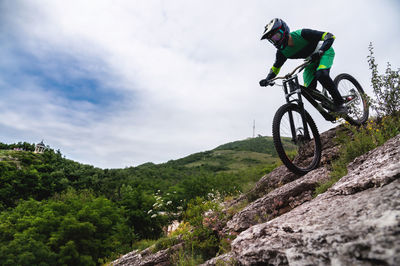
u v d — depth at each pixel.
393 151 1.91
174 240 4.72
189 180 41.88
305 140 3.16
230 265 1.94
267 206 3.43
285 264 1.16
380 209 1.06
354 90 3.87
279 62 3.55
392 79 3.49
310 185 3.14
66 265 17.52
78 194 59.62
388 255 0.76
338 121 3.54
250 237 1.71
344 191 1.66
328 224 1.21
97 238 23.06
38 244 17.78
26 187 57.38
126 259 5.28
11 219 25.44
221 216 4.24
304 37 3.24
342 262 0.89
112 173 92.12
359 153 3.19
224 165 143.00
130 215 28.41
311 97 3.35
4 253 16.27
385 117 3.48
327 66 3.21
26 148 117.12
